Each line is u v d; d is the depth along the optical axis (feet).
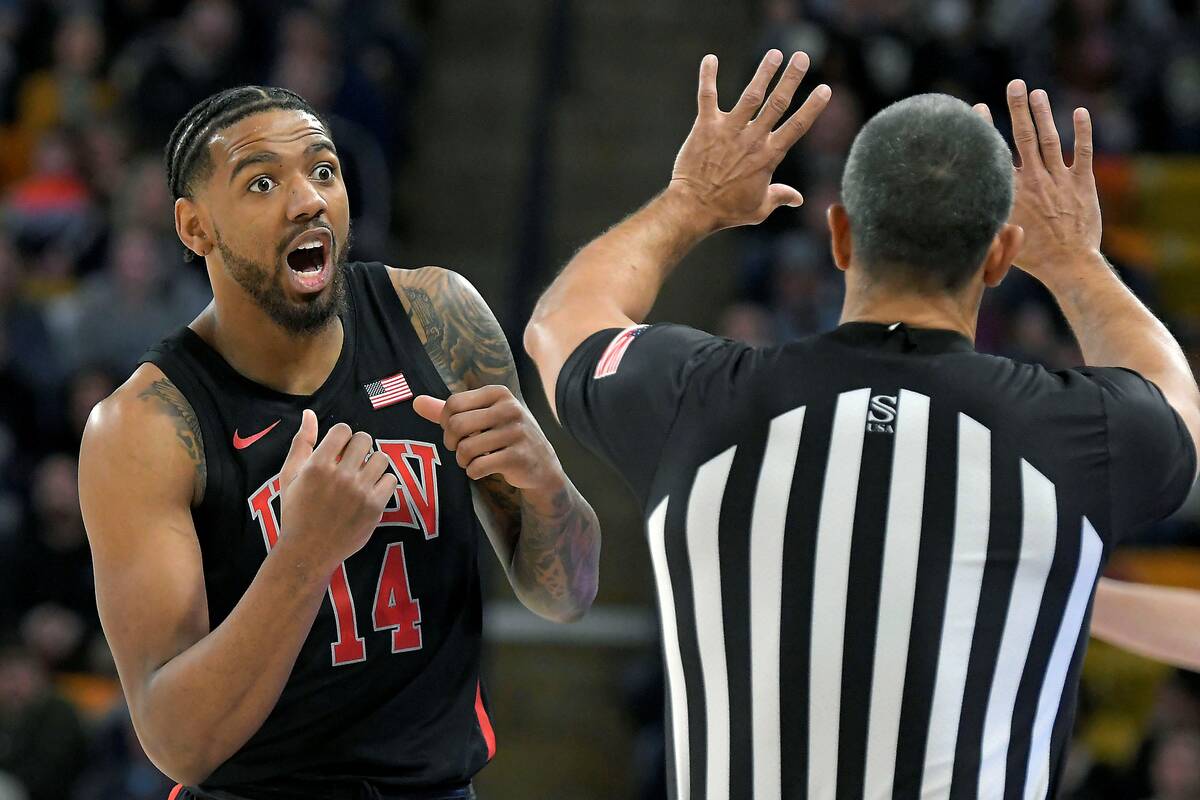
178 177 12.09
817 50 44.01
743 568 10.59
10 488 36.40
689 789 10.84
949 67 45.09
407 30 50.80
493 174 49.03
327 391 12.45
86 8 49.62
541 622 37.17
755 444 10.67
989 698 10.31
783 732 10.42
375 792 12.29
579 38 50.83
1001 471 10.39
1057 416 10.52
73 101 47.73
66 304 39.81
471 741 12.92
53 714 32.09
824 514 10.46
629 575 38.83
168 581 11.57
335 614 12.16
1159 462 10.58
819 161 42.16
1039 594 10.37
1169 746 30.04
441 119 50.31
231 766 12.29
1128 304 11.73
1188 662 13.20
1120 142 47.34
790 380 10.77
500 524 13.44
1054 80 47.80
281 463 12.20
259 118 11.82
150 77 44.37
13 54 49.24
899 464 10.44
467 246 47.85
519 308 34.68
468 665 12.91
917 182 10.56
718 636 10.66
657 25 51.39
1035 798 10.52
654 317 43.88
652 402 11.05
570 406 11.49
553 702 36.35
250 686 10.96
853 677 10.31
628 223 12.45
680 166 12.57
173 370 12.14
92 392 37.40
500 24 52.49
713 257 44.45
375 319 12.91
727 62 50.65
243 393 12.26
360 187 39.47
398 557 12.39
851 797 10.28
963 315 10.93
